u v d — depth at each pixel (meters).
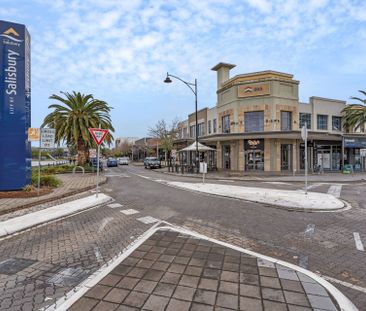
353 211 8.62
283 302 3.14
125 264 4.27
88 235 6.11
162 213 8.30
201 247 5.05
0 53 11.30
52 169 25.97
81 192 13.03
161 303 3.14
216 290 3.43
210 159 32.47
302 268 4.15
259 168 24.95
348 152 29.95
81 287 3.60
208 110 34.00
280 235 6.02
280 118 24.92
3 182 11.44
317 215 8.02
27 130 12.25
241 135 23.75
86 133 25.98
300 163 26.39
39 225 7.06
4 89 11.41
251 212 8.42
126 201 10.53
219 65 31.58
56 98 26.00
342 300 3.20
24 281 3.87
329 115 29.64
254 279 3.73
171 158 42.72
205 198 11.16
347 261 4.55
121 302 3.16
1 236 6.10
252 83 25.30
